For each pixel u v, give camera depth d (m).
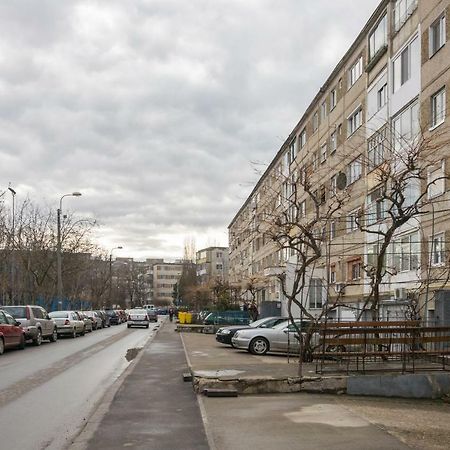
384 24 25.67
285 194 41.03
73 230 47.09
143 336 33.97
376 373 11.46
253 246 65.56
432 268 17.45
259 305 46.97
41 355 19.98
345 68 31.64
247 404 9.74
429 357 12.41
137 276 133.62
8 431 8.03
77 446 7.02
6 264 39.94
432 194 20.11
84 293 67.19
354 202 29.05
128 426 8.13
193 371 12.53
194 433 7.70
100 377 13.96
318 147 37.28
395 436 7.31
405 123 23.08
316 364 12.27
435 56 20.44
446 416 8.96
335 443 6.93
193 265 105.25
